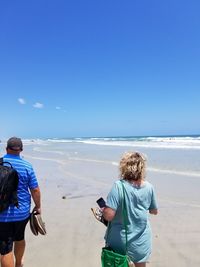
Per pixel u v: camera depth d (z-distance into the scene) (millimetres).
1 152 28500
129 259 3346
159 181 11656
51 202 8930
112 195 3363
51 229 6547
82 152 28969
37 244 5715
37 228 4434
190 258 4969
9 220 4078
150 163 17250
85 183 11766
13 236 4176
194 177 12188
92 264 4871
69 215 7539
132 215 3363
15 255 4520
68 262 4961
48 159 23094
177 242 5633
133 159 3434
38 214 4488
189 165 15609
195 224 6562
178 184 10930
